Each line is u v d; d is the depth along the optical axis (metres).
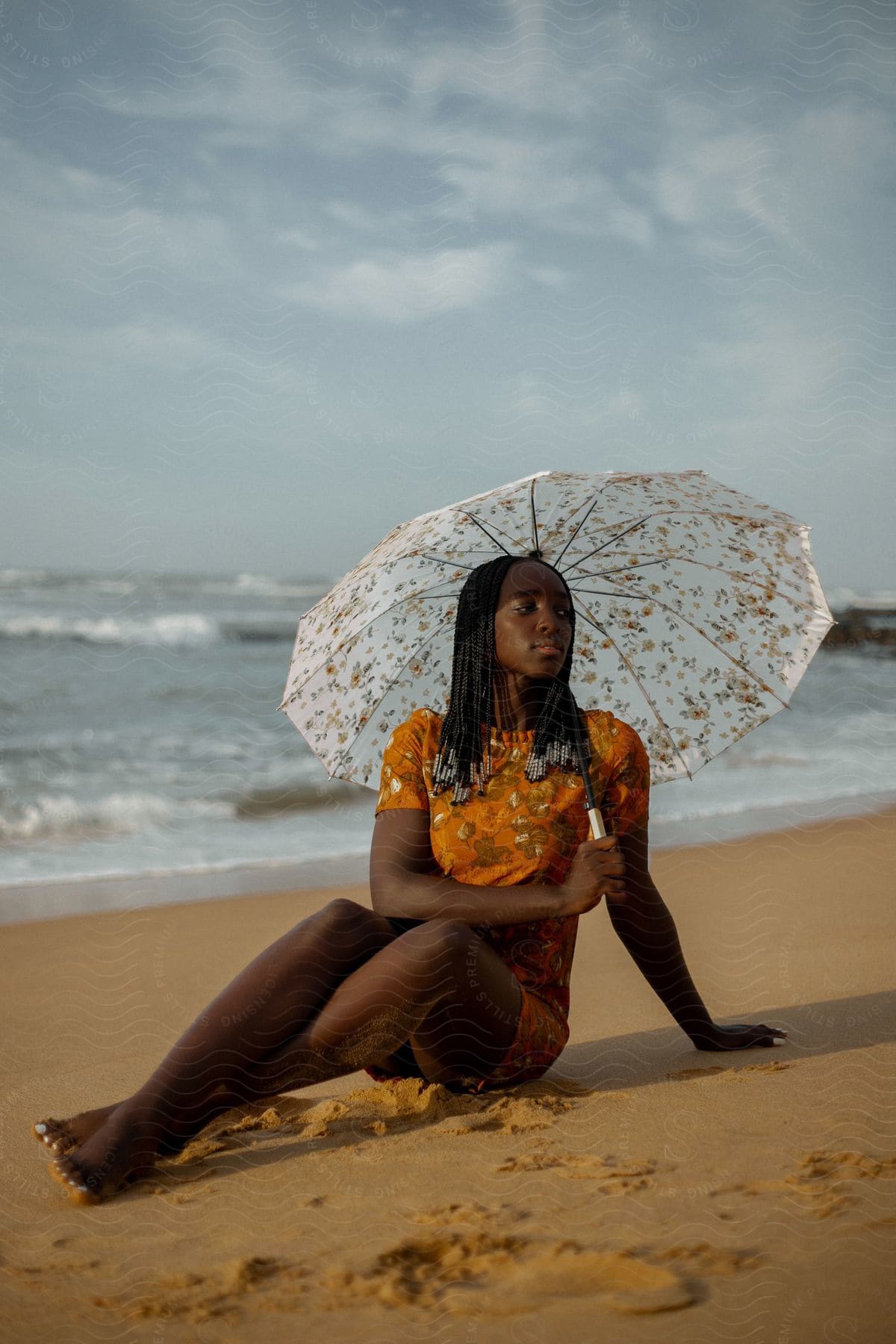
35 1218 2.24
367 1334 1.74
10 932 5.66
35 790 10.45
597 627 3.19
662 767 3.14
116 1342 1.74
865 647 21.97
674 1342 1.67
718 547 3.11
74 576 33.09
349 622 3.18
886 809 9.27
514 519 3.09
